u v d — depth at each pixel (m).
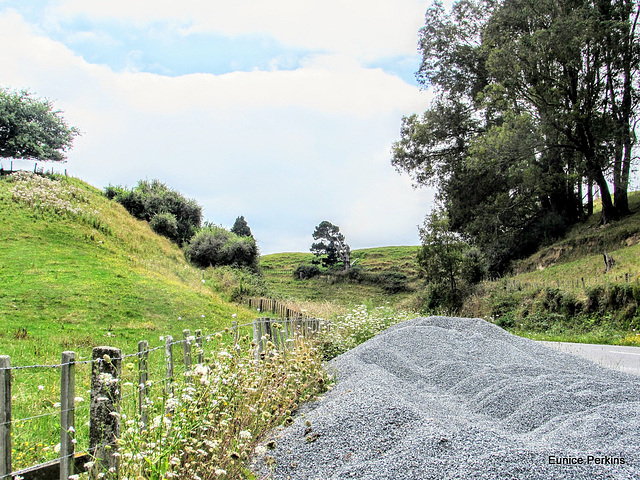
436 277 30.12
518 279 30.45
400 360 8.72
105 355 3.63
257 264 38.62
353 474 3.97
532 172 32.31
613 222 32.78
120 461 3.43
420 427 4.80
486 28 36.19
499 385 7.01
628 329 17.70
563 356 9.34
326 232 71.25
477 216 38.53
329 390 6.79
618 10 30.95
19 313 14.35
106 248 25.98
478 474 3.80
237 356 5.31
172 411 4.08
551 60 30.45
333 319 15.24
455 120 41.34
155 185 46.00
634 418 5.19
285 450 4.54
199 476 3.71
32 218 26.48
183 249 37.62
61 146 42.00
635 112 32.72
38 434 5.71
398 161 43.28
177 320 17.12
